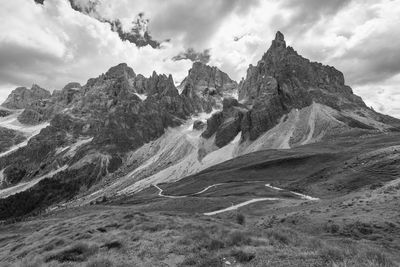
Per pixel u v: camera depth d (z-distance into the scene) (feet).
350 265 51.93
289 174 558.97
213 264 60.85
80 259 79.46
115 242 92.43
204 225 115.96
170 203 390.63
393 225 98.94
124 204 568.41
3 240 265.13
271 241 74.28
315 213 136.36
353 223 107.34
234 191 435.94
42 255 86.48
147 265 66.80
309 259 57.82
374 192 149.59
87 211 511.40
